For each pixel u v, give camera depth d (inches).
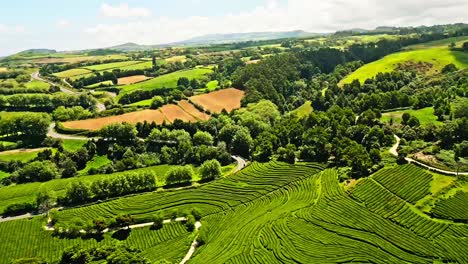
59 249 5880.9
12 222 6501.0
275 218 6294.3
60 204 7204.7
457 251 5073.8
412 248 5226.4
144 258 5398.6
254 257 5457.7
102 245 5925.2
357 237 5570.9
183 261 5580.7
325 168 7711.6
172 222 6515.8
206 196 7298.2
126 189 7539.4
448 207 5713.6
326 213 6166.3
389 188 6363.2
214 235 6131.9
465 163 6565.0
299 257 5344.5
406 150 7278.5
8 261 5625.0
